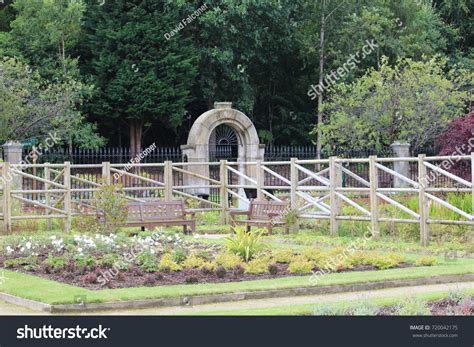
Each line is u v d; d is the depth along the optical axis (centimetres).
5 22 4841
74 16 4388
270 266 1605
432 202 2192
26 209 2630
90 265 1667
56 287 1445
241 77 4800
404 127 3947
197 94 4962
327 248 2009
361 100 4091
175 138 5094
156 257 1747
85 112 4531
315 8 4975
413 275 1545
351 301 1309
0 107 3788
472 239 1988
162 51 4444
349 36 4906
